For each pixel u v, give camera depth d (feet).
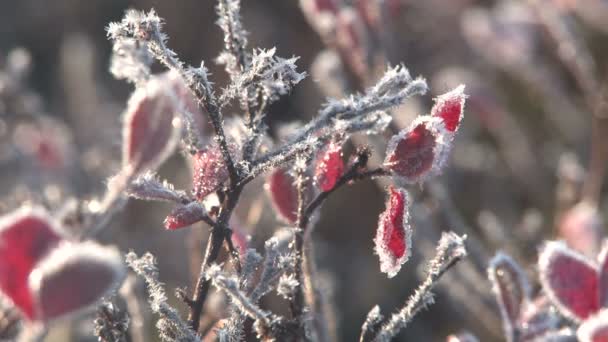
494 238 1.90
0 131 2.19
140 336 1.37
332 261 2.77
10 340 1.10
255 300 1.18
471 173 2.72
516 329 1.26
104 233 1.39
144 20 1.14
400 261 1.15
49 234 1.02
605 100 2.16
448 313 2.39
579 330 1.12
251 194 1.48
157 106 1.06
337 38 1.64
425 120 1.14
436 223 1.62
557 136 2.83
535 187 2.64
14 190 1.90
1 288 1.01
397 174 1.14
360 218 2.88
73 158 2.31
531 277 1.51
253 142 1.18
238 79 1.17
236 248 1.22
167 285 2.23
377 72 1.62
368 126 1.16
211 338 1.33
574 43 2.23
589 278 1.18
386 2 1.64
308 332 1.19
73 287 0.99
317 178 1.17
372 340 1.18
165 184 1.16
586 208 1.96
